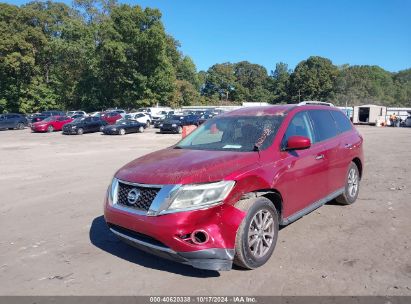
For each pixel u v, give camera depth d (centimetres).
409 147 1667
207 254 365
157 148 1844
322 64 12425
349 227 541
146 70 6312
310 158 506
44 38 6431
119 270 421
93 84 6481
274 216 436
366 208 637
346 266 415
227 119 545
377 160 1239
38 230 568
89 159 1428
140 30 6153
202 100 11000
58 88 6812
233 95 14012
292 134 496
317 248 466
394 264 417
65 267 433
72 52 6400
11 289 383
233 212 382
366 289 365
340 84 12125
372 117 5116
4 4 6147
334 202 671
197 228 365
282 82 14825
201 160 420
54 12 7338
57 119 3406
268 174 426
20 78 6194
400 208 634
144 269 422
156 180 388
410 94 12706
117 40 6000
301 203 492
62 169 1183
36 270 427
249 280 389
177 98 8181
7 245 507
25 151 1759
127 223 392
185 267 425
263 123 502
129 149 1808
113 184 431
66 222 605
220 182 379
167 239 365
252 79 15175
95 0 7875
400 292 359
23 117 3794
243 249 390
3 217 644
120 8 6141
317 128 557
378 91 11988
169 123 3036
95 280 398
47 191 852
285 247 471
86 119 3105
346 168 620
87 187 884
